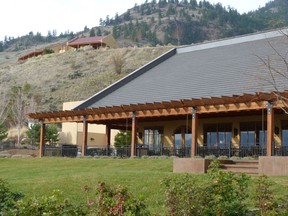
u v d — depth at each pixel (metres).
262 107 23.36
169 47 86.44
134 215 7.23
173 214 8.51
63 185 15.06
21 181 16.52
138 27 188.75
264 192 9.44
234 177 9.91
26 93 69.44
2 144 45.72
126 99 32.25
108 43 102.94
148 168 21.62
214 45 37.22
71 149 32.72
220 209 8.81
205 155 25.88
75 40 106.19
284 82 24.44
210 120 30.95
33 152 42.59
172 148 28.70
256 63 28.80
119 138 40.59
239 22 166.12
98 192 7.96
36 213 7.31
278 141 27.17
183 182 9.10
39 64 87.94
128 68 80.31
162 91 31.09
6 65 99.38
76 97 70.00
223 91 27.16
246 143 28.88
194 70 33.12
